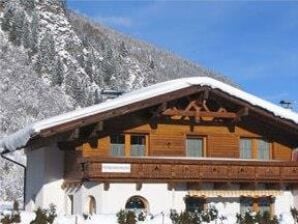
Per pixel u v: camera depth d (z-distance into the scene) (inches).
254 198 951.0
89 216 739.4
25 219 727.7
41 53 4490.7
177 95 895.1
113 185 859.4
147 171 866.8
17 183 2192.4
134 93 1004.6
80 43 5403.5
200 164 893.8
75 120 837.8
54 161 967.0
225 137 979.9
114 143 917.2
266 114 951.0
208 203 919.0
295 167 952.3
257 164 926.4
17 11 4847.4
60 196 964.6
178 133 952.3
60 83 4320.9
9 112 3056.1
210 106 967.6
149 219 754.8
